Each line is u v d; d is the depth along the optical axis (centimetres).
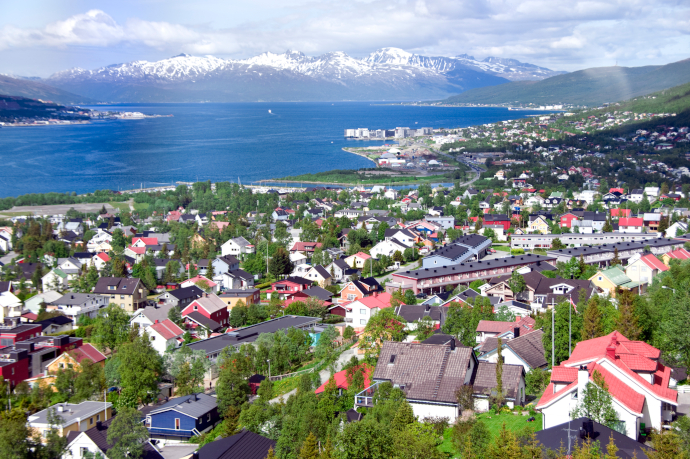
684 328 6506
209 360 9600
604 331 7194
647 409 5244
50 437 6444
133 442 6331
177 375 9012
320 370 8812
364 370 7356
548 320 7562
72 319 12975
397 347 6612
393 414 5738
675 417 5359
